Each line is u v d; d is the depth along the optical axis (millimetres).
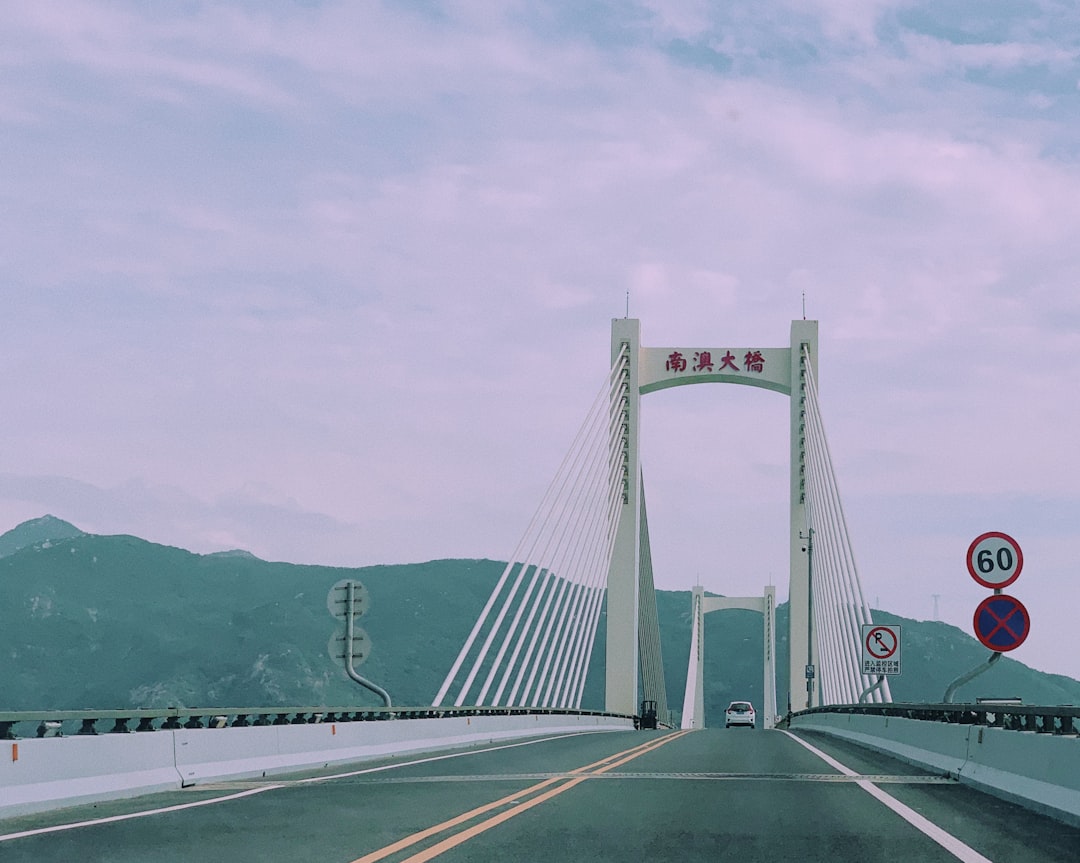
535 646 62906
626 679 76438
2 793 14070
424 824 12898
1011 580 17078
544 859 10359
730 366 81375
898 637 35531
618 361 81312
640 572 87125
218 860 10383
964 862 10289
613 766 22625
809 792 16812
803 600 78312
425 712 30672
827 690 69438
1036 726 16203
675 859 10367
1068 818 13289
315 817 13609
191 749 18766
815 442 76562
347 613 27047
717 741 35906
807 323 81250
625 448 80625
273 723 22547
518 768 22188
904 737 26484
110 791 16000
